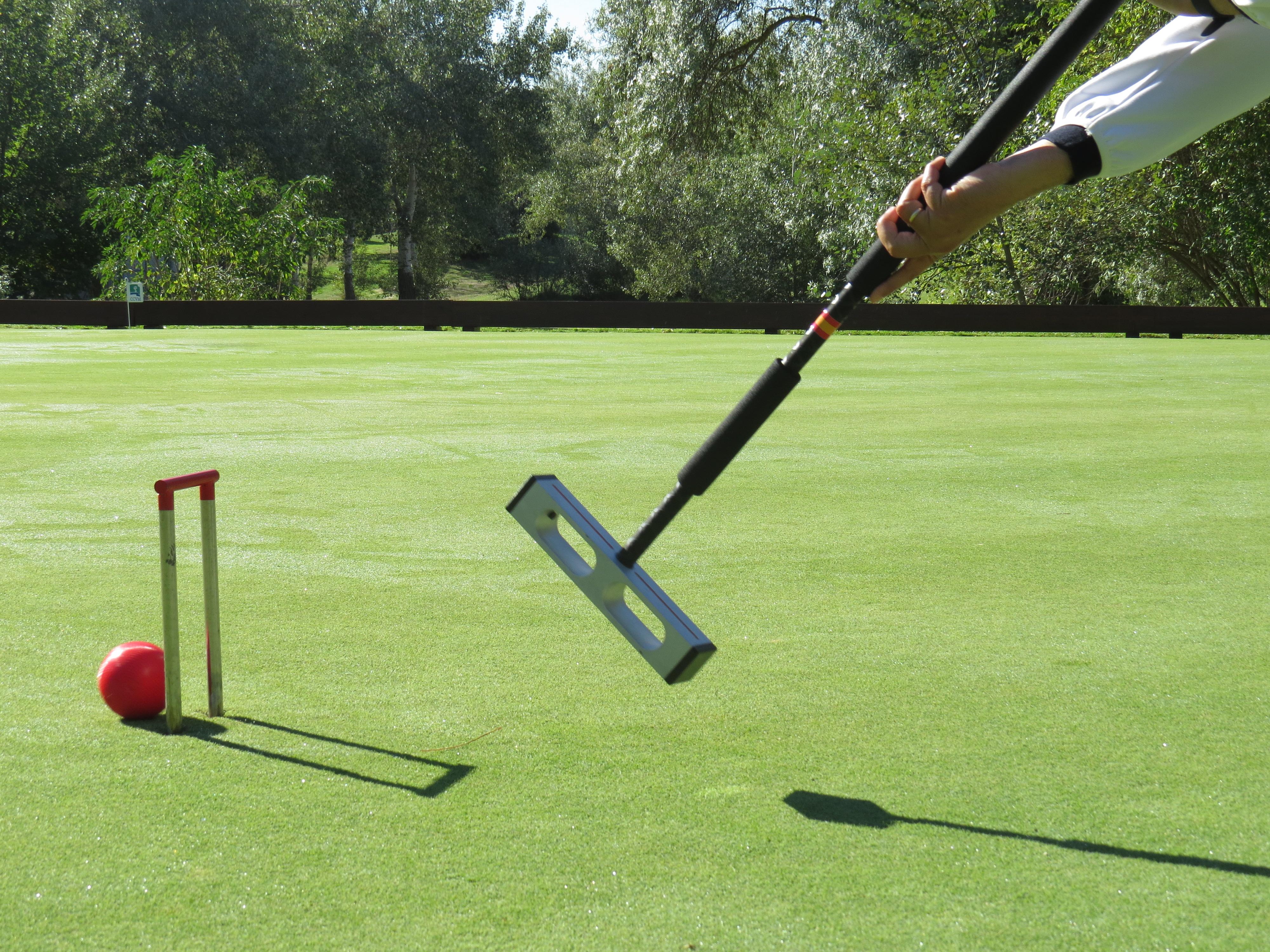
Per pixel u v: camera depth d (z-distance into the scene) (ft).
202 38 157.99
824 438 32.04
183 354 69.05
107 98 152.66
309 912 7.54
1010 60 101.35
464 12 163.12
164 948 7.14
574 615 15.05
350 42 160.35
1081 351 71.41
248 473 26.32
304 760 10.12
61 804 9.21
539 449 29.96
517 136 167.63
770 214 134.21
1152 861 8.22
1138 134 6.75
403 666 12.85
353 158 160.45
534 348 75.51
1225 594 16.03
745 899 7.68
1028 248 103.71
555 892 7.79
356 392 45.27
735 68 112.06
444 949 7.09
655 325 101.81
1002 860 8.21
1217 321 89.76
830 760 10.12
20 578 16.93
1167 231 101.71
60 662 13.04
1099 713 11.35
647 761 10.09
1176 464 27.53
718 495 23.63
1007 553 18.57
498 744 10.51
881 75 109.60
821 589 16.40
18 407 39.37
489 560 18.08
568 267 196.95
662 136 113.39
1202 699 11.78
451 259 214.69
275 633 14.16
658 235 160.66
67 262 156.46
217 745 10.49
